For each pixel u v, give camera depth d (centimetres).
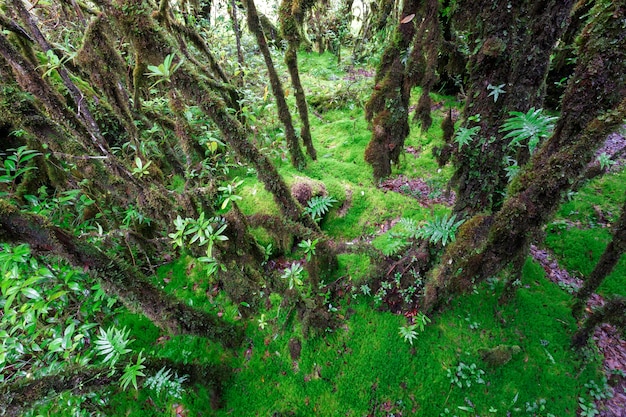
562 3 168
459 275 243
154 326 311
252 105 467
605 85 155
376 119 281
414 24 234
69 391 185
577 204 444
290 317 310
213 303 330
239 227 247
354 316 315
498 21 185
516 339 301
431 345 294
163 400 277
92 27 218
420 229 257
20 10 184
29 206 267
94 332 295
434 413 269
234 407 279
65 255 172
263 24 690
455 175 254
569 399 274
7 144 299
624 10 143
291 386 286
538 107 263
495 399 272
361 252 327
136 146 287
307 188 412
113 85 246
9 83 188
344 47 907
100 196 302
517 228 199
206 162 338
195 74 182
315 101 661
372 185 461
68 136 196
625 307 257
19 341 220
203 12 656
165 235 334
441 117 582
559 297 340
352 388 281
